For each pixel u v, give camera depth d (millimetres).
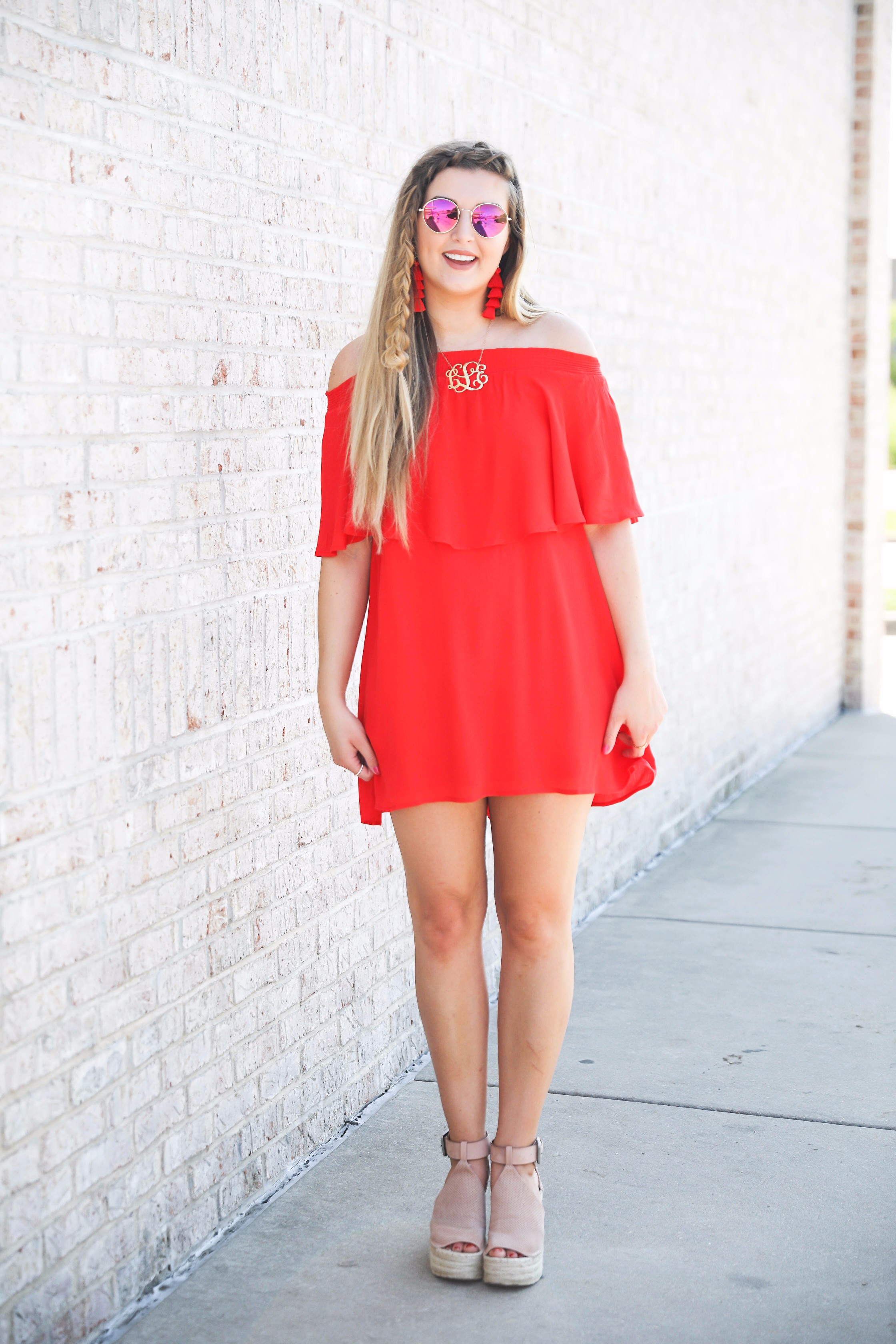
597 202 4590
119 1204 2334
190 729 2518
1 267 2018
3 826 2053
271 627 2795
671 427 5375
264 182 2725
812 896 4762
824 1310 2336
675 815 5527
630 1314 2332
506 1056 2471
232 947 2664
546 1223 2637
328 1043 3039
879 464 8445
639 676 2410
